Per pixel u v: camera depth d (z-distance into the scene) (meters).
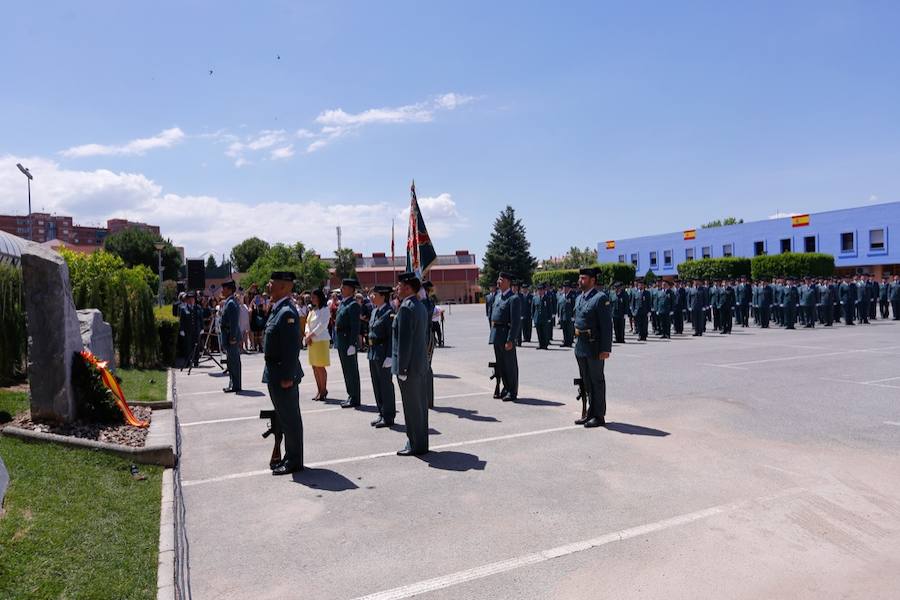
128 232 67.62
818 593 3.75
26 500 4.80
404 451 6.98
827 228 43.28
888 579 3.91
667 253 57.50
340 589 3.90
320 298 10.63
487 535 4.69
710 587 3.84
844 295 26.25
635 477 5.97
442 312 20.61
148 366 14.78
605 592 3.81
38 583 3.66
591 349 8.02
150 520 4.90
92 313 10.27
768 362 13.89
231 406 10.11
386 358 8.39
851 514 4.95
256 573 4.13
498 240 70.69
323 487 5.89
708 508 5.12
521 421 8.58
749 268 41.62
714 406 9.03
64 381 7.28
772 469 6.10
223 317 11.63
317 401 10.60
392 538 4.67
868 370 12.34
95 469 5.95
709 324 29.97
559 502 5.34
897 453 6.55
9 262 10.09
